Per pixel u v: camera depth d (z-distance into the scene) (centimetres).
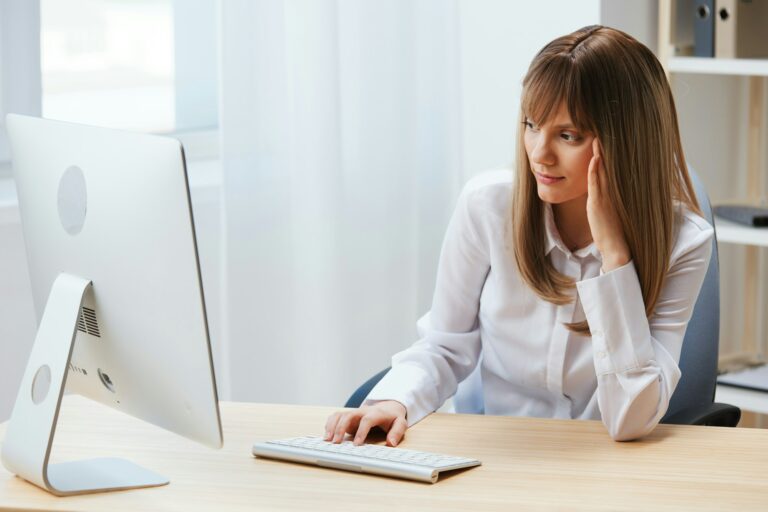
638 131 182
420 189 338
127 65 315
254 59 291
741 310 362
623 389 178
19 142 176
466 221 208
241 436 182
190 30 327
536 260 198
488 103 342
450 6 330
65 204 168
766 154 349
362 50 317
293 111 306
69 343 161
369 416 180
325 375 317
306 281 313
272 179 301
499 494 154
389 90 321
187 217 147
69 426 188
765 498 152
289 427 186
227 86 289
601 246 185
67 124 166
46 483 157
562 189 183
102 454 174
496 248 205
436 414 193
